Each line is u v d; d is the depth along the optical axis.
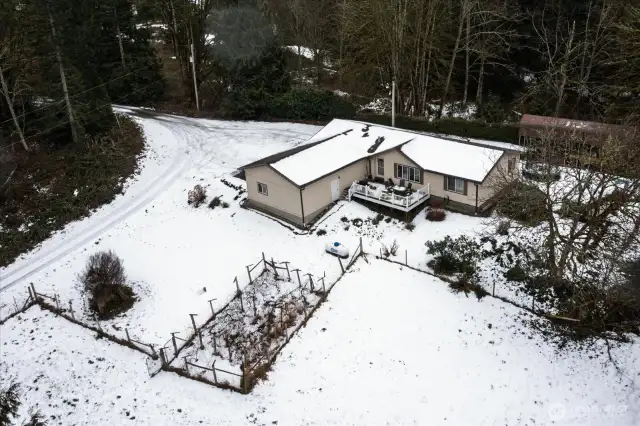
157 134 45.97
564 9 42.34
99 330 25.06
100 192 36.47
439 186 31.98
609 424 19.66
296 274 28.14
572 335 23.64
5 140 39.56
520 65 47.03
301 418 20.27
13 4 38.56
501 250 28.03
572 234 24.45
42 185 36.69
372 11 44.00
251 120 49.44
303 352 23.34
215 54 49.59
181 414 20.62
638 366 21.89
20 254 31.50
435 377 21.95
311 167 32.41
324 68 61.94
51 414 20.94
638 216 23.73
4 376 22.92
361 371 22.33
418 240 29.86
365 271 28.11
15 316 26.62
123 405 21.20
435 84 50.81
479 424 19.92
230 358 23.12
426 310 25.38
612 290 24.12
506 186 26.75
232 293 27.27
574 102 44.66
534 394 21.05
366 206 32.94
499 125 40.69
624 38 38.78
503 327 24.25
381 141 35.47
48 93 40.16
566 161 28.59
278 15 58.31
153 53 56.03
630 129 28.84
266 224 32.66
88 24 47.62
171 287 28.08
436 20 45.00
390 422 20.09
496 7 42.44
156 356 23.44
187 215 34.41
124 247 31.64
